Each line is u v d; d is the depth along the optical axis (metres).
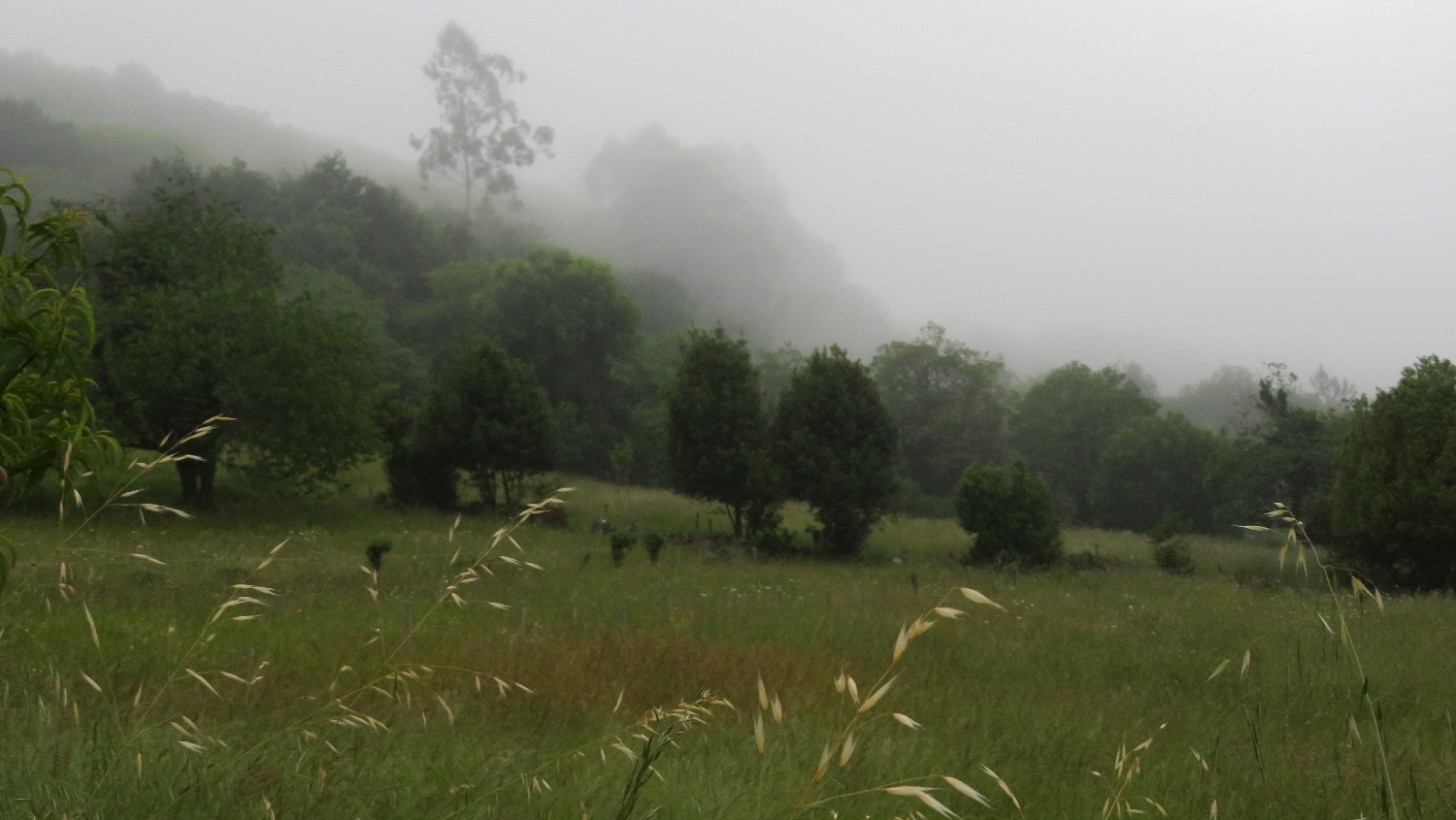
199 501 26.38
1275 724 7.55
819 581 20.23
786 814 4.50
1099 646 11.92
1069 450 67.31
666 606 13.96
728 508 33.66
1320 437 36.78
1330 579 2.92
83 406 3.00
